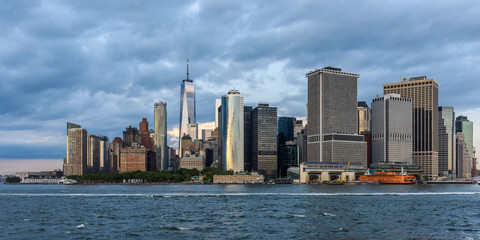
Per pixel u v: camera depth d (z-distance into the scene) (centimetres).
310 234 12644
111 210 19488
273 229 13550
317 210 19150
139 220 15800
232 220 15725
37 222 15362
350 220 15625
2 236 12519
